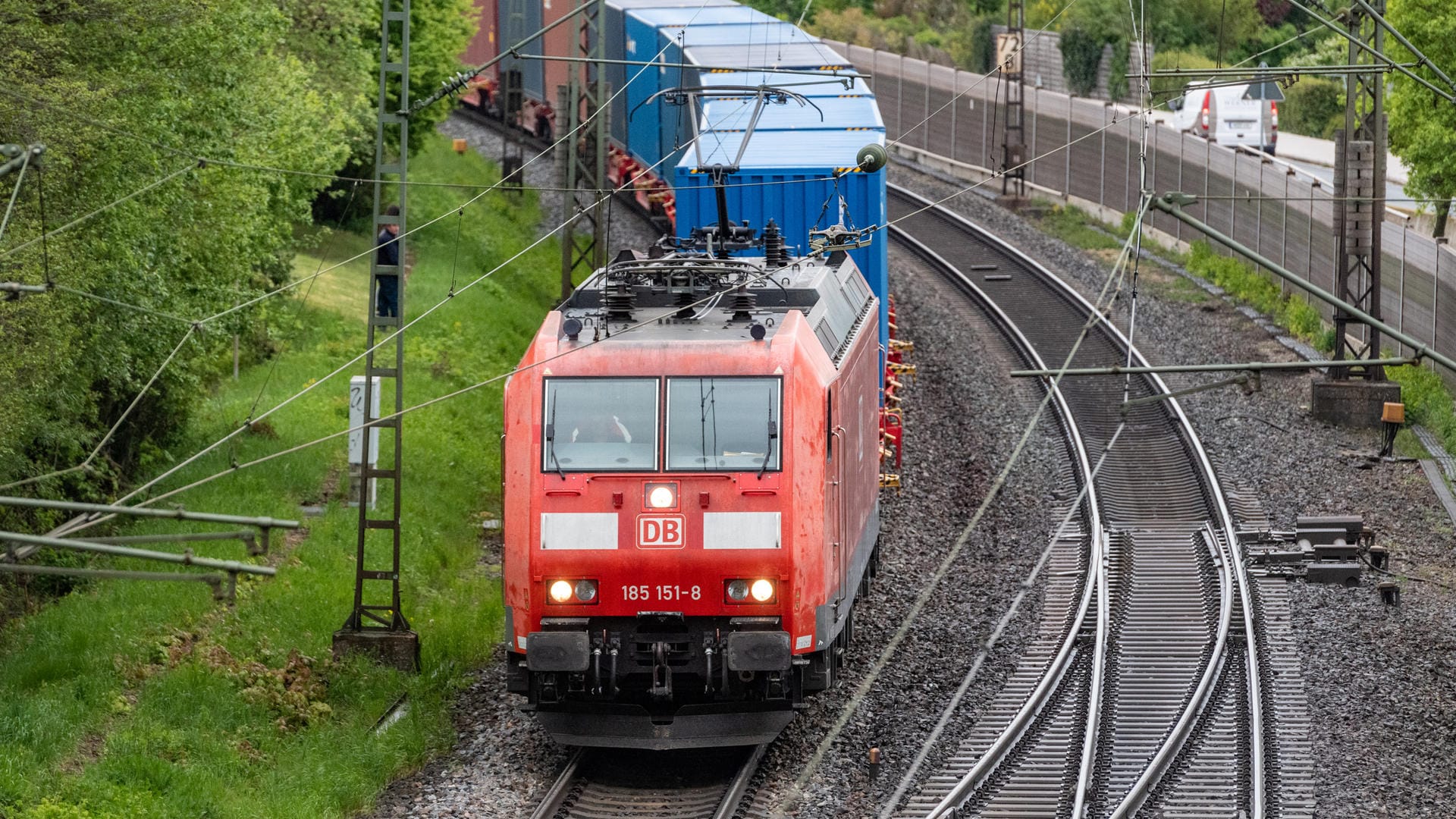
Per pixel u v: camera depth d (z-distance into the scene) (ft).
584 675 198.90
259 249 319.88
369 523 236.43
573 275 501.15
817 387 200.95
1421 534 304.71
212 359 302.86
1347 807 196.13
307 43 412.57
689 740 198.90
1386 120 400.67
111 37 249.34
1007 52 650.43
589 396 199.62
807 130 355.77
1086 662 241.96
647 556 195.83
